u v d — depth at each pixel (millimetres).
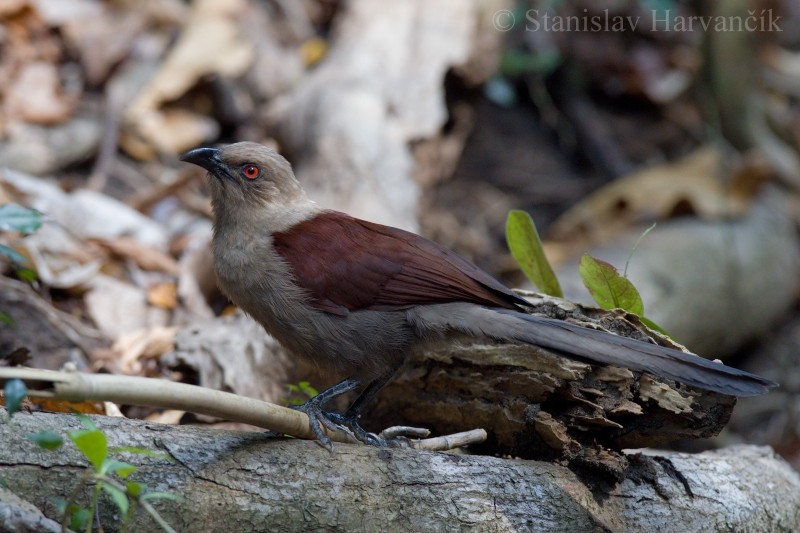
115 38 14523
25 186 11500
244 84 14672
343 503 6355
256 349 9125
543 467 7070
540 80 16828
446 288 7164
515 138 16406
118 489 5324
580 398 7156
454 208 14758
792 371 13836
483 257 14219
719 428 7066
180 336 9398
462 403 7688
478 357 7488
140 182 13203
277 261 7367
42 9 14242
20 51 13758
